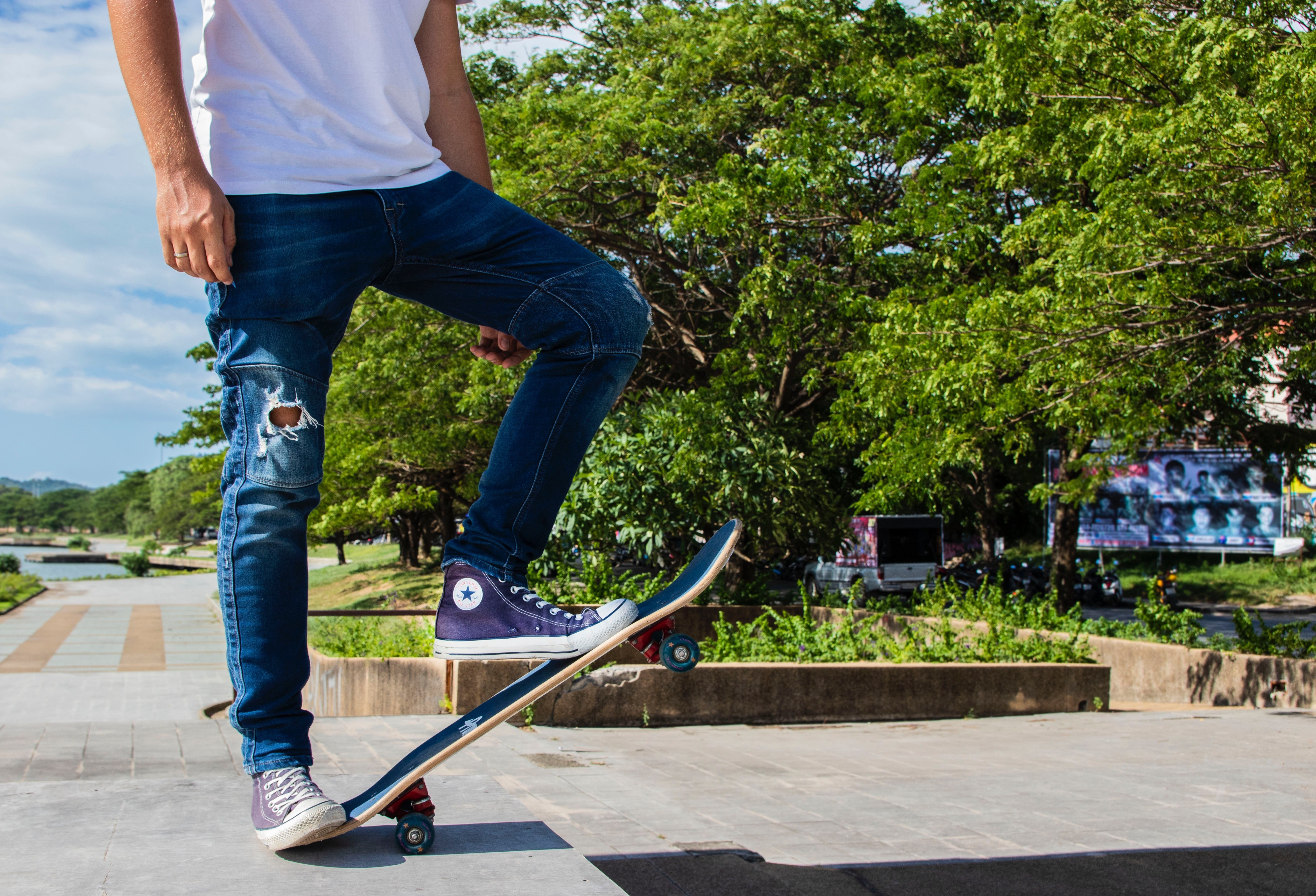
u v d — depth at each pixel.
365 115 1.67
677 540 13.07
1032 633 10.53
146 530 127.44
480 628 1.70
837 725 8.08
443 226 1.69
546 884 1.50
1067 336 9.89
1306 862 3.88
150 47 1.52
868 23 16.55
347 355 20.69
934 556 30.20
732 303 17.53
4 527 195.12
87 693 13.12
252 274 1.61
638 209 17.20
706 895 3.37
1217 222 8.59
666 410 13.53
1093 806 4.92
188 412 30.88
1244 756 6.51
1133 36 9.68
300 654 1.69
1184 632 11.47
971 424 12.08
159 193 1.54
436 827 1.82
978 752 6.70
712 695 7.92
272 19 1.64
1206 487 32.25
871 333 12.43
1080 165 11.58
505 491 1.75
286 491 1.64
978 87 11.60
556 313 1.74
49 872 1.49
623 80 17.89
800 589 10.34
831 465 15.43
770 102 16.36
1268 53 7.98
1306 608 26.61
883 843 4.16
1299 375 13.70
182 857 1.58
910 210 14.06
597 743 6.81
